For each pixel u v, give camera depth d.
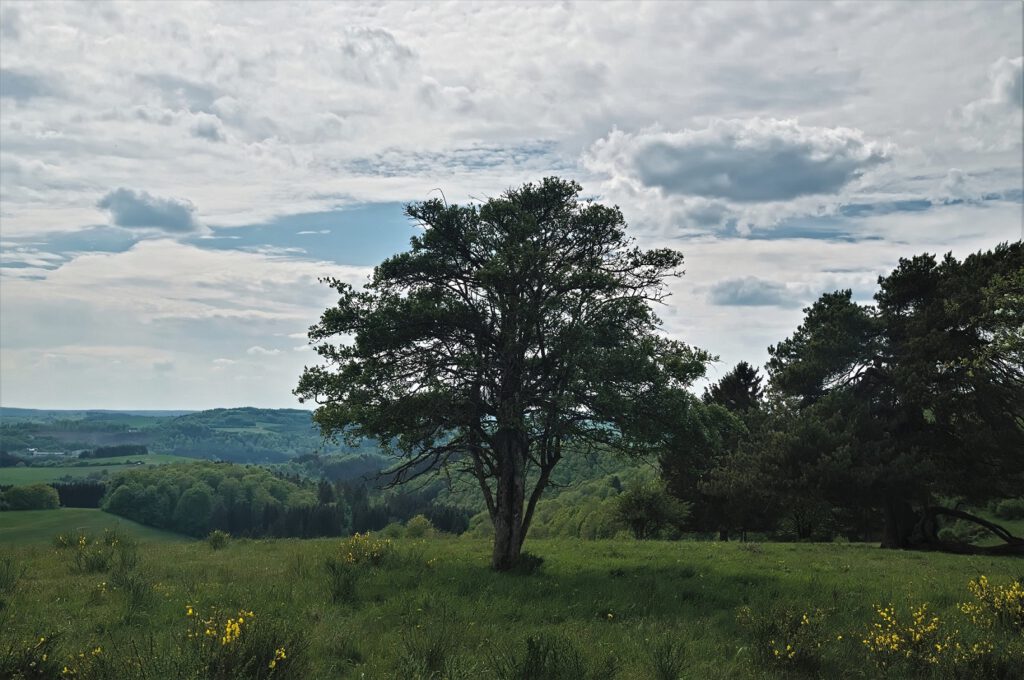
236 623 8.13
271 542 29.83
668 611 13.05
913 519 32.84
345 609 12.27
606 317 18.81
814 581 17.05
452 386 19.28
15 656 7.39
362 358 19.12
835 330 33.16
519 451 19.52
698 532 53.03
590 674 8.23
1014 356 19.80
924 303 32.31
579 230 20.59
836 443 31.03
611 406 17.33
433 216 19.70
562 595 14.62
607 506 52.75
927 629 9.38
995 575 19.38
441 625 10.46
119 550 20.88
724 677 8.57
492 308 19.27
